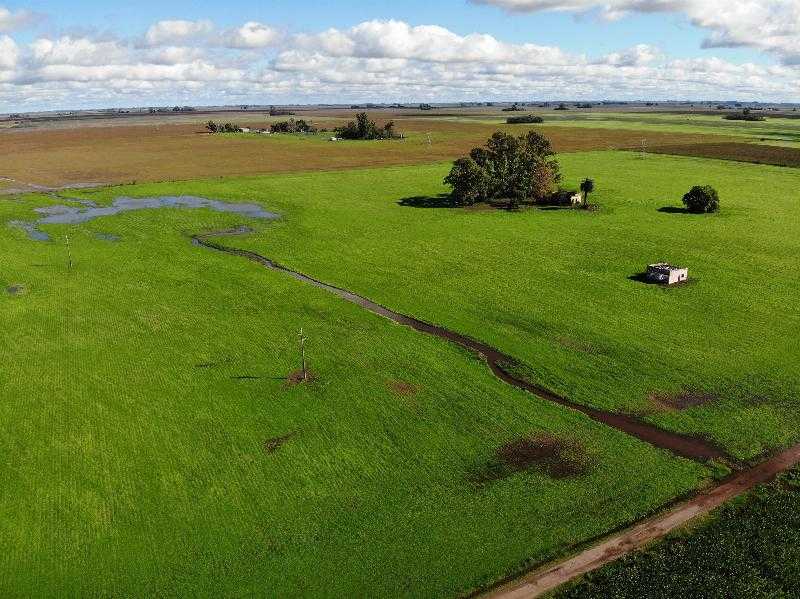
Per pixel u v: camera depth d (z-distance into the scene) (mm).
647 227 81062
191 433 36375
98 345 47625
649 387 40719
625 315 52281
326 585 25516
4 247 73688
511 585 25359
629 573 25656
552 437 35500
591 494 30812
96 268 66062
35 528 29094
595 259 67688
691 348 46062
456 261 67750
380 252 71500
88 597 25188
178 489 31719
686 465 32906
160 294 58406
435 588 25266
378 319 52188
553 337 48344
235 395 40312
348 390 40812
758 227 80375
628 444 34750
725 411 37812
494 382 41656
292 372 43219
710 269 63750
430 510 29906
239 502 30719
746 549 26922
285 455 34312
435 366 43875
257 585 25609
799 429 35812
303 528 28859
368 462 33656
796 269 63531
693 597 24469
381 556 27031
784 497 30188
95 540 28312
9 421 37656
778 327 49438
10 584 25844
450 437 35719
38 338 48812
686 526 28516
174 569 26562
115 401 39781
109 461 33969
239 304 55812
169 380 42281
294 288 59719
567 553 27031
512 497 30734
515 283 60438
